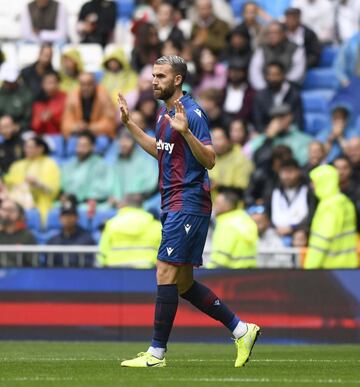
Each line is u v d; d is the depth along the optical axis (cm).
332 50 6169
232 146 5300
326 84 6056
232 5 6581
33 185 5522
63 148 5872
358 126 5838
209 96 5659
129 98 6006
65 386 2052
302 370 2555
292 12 6075
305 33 6075
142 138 2680
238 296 4116
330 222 4253
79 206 5419
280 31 5894
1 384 2102
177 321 4125
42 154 5575
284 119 5475
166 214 2542
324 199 4275
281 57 5875
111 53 6116
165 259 2520
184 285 2603
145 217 4272
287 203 4866
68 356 3184
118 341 4150
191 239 2519
